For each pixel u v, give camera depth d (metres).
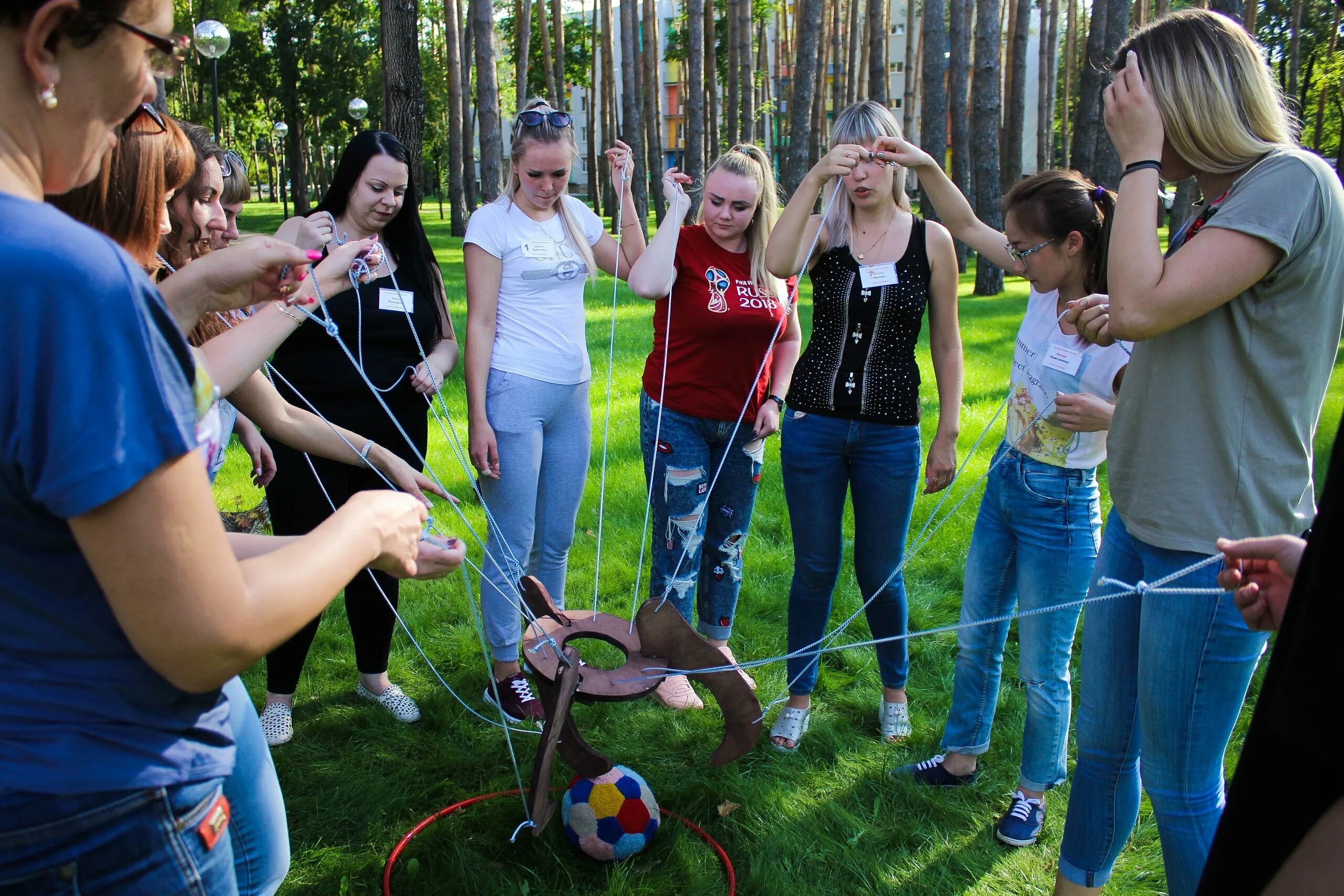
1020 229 2.33
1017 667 3.45
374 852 2.46
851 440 2.81
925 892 2.38
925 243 2.79
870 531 2.90
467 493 4.77
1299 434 1.68
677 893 2.32
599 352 8.84
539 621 2.26
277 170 51.03
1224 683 1.77
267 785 1.47
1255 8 17.19
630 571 4.12
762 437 3.23
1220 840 0.96
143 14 0.94
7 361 0.85
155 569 0.91
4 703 0.97
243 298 1.61
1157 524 1.79
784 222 2.73
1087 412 2.14
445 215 38.72
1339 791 0.85
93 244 0.89
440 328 3.08
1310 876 0.83
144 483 0.89
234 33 31.19
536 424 3.05
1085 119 15.52
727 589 3.37
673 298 3.10
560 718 1.97
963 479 5.22
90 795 0.99
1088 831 2.12
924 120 14.10
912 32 23.95
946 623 3.79
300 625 1.06
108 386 0.87
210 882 1.11
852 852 2.50
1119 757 2.04
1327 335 1.65
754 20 24.83
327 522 1.17
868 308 2.76
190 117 33.06
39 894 1.00
